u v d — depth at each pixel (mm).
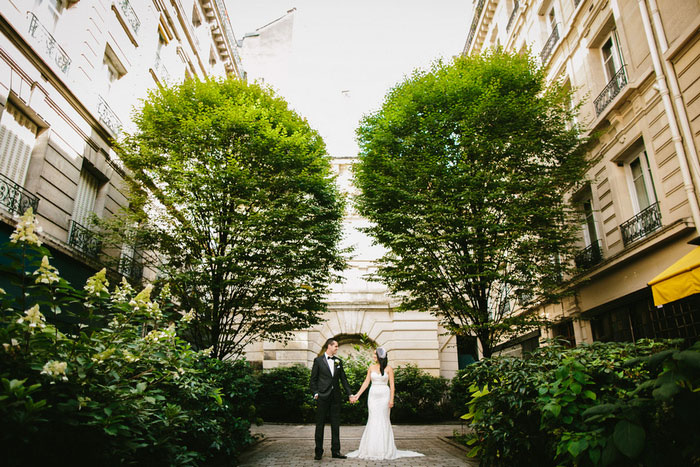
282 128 11023
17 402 2781
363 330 16781
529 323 9930
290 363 15984
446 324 11453
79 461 3441
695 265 6125
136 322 4547
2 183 7824
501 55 11727
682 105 8664
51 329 3346
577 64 13102
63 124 9672
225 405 6039
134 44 13117
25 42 8219
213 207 9703
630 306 10594
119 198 12227
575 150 10938
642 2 9641
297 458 6941
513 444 4523
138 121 10773
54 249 8938
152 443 4094
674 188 8859
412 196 9641
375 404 7195
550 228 10062
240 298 10281
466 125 10094
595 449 3035
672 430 2961
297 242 10508
